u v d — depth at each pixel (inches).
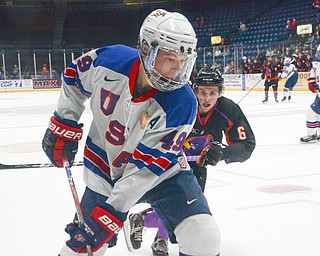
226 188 149.6
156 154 61.9
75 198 71.5
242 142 89.6
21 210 127.1
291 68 521.3
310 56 706.2
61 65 963.3
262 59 738.8
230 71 792.9
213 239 66.2
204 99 88.0
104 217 60.1
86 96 75.7
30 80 922.7
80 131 75.6
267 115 378.6
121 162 69.9
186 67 61.8
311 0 917.2
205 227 66.1
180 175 69.3
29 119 371.9
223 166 185.0
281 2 976.3
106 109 69.1
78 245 61.6
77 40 1145.4
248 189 147.7
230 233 108.0
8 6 1087.0
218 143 83.7
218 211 124.9
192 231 66.2
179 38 59.4
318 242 101.3
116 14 1146.0
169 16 61.2
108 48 71.1
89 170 74.7
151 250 99.8
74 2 1119.0
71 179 74.2
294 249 97.6
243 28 982.4
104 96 68.7
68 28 1136.8
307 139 240.8
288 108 438.3
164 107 62.9
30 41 1115.3
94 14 1139.9
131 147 67.8
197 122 91.1
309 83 242.1
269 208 126.6
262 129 295.9
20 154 215.2
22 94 825.5
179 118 62.5
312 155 207.5
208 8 1125.7
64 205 131.6
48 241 103.2
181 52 59.9
